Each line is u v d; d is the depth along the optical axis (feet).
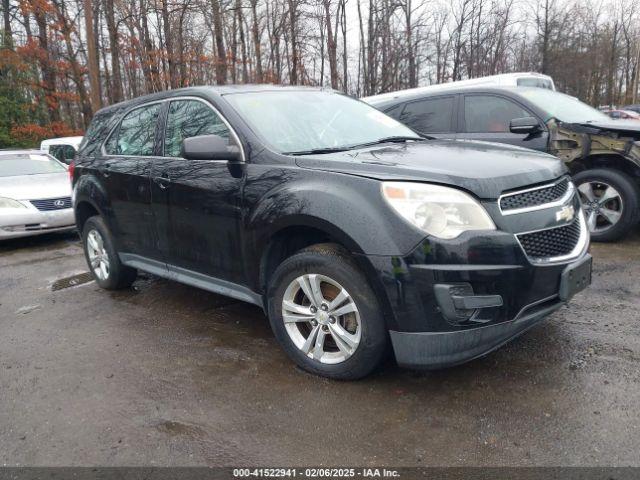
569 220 9.66
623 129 17.57
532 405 8.84
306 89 14.25
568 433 8.04
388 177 9.04
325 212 9.25
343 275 9.29
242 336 12.57
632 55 156.35
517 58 137.08
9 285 18.72
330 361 9.98
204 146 10.74
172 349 12.05
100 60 81.97
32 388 10.57
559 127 18.83
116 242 15.72
